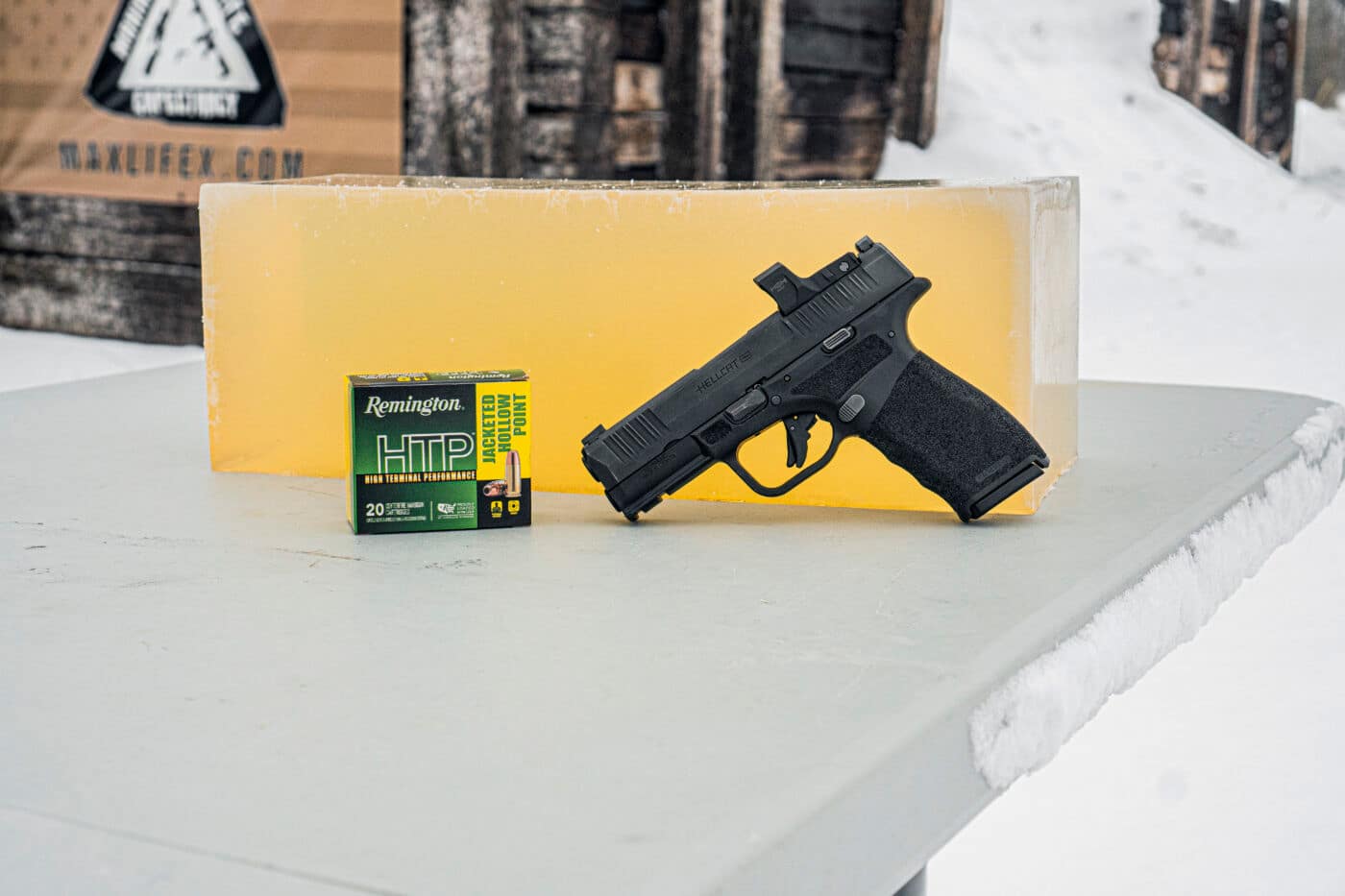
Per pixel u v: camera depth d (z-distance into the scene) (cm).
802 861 78
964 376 153
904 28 669
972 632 111
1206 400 232
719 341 158
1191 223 687
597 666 105
